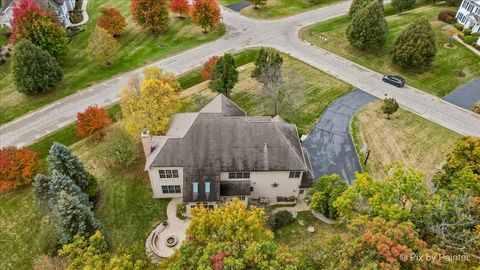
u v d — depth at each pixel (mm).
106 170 52156
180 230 43875
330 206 42219
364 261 27234
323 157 53688
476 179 37844
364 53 78188
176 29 89500
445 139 56188
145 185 49688
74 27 90500
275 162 44031
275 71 61844
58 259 37000
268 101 63906
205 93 67500
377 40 74438
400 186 35438
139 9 83250
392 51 72812
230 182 45062
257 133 44594
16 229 45000
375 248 27859
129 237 43469
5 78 73688
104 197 48188
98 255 31422
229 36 85812
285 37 84812
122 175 51250
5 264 41469
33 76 65375
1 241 43750
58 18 84750
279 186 46188
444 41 80000
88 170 52281
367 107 63062
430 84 68688
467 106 63375
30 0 73188
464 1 84312
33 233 44438
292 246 41156
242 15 94750
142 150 54375
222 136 44375
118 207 46875
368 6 73312
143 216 45781
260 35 85875
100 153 53812
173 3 90688
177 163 43688
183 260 29266
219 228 32938
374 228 29500
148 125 49000
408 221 30969
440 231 31266
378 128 58312
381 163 52281
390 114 60344
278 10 97062
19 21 71500
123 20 84312
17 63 64312
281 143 44438
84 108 65250
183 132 45250
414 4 90875
